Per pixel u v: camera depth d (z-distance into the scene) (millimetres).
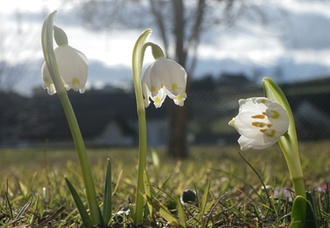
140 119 309
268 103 276
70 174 587
